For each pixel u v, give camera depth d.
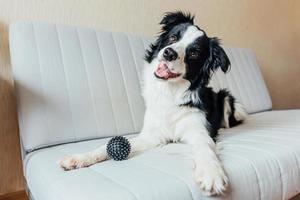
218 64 1.30
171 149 1.13
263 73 2.87
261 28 2.82
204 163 0.86
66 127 1.28
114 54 1.55
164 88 1.28
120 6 1.85
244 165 0.91
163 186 0.74
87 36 1.50
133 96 1.53
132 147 1.14
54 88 1.30
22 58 1.27
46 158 1.03
